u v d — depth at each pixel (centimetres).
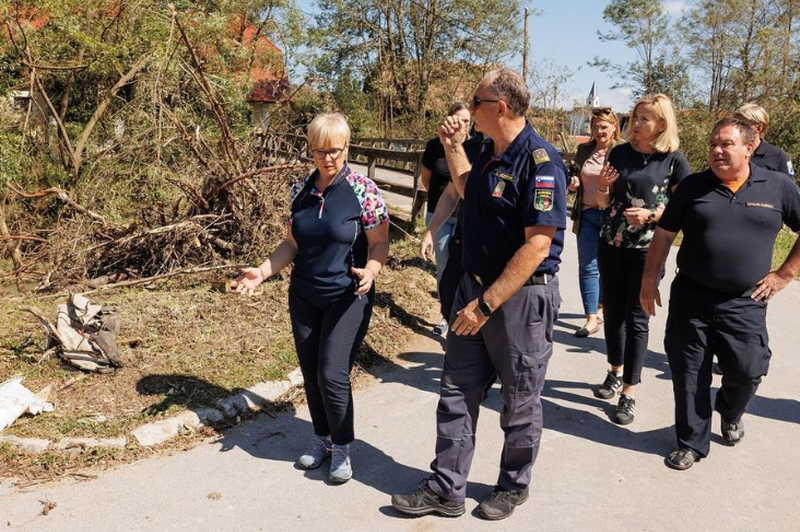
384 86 2986
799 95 2339
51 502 297
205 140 752
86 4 1126
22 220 933
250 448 352
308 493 313
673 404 423
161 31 1133
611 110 493
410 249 775
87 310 412
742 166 322
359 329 317
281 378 418
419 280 654
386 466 340
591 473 337
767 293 328
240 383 405
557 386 448
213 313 520
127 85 1223
